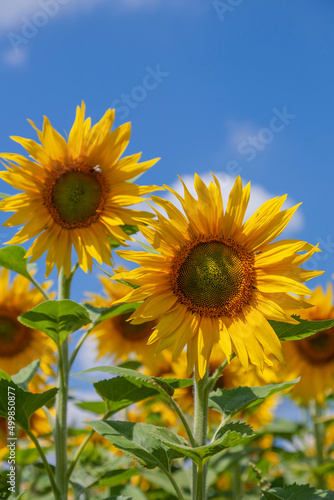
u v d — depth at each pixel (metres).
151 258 1.35
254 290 1.36
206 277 1.35
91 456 1.71
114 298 1.84
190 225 1.36
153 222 1.35
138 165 1.53
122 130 1.52
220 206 1.36
